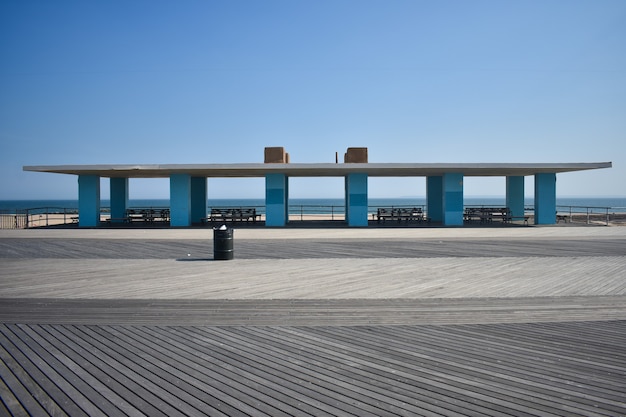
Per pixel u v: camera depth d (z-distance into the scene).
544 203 26.22
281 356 5.31
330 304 7.83
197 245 16.42
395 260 12.79
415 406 4.04
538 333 6.21
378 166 23.12
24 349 5.52
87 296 8.39
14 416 3.90
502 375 4.73
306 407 4.03
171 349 5.54
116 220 27.39
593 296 8.45
